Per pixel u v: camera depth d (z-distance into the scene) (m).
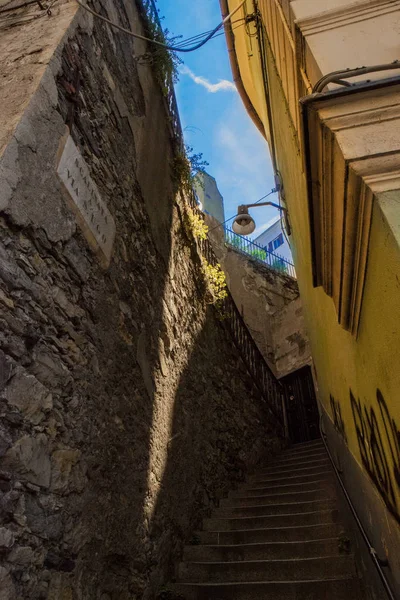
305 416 9.28
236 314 7.71
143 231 3.89
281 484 5.53
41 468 1.87
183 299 4.94
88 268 2.62
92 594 2.16
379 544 2.37
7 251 1.88
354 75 1.55
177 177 5.36
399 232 1.27
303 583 3.07
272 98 4.20
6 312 1.81
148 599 2.87
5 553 1.58
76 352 2.33
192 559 3.64
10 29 3.01
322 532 3.84
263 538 3.95
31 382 1.89
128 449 2.86
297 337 10.25
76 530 2.07
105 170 3.14
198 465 4.44
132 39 4.47
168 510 3.47
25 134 2.09
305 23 1.89
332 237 1.81
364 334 1.91
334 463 4.30
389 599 2.02
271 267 12.09
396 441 1.63
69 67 2.76
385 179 1.39
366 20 1.81
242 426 6.22
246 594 3.10
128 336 3.14
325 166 1.60
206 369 5.34
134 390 3.12
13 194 1.94
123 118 3.77
